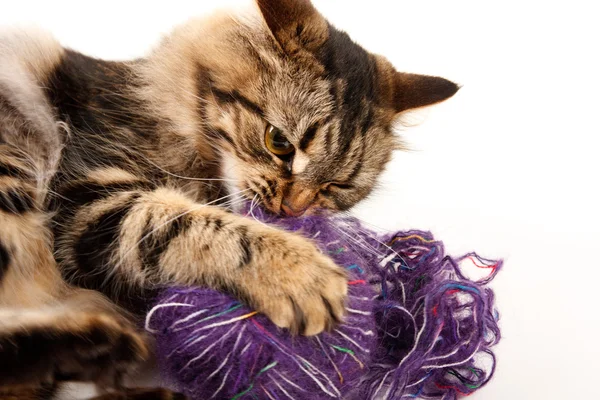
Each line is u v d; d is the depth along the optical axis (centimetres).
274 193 60
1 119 61
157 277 54
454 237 71
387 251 60
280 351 51
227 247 53
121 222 56
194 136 62
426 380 56
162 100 62
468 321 56
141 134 62
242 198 61
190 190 61
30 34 64
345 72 62
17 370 48
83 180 59
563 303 66
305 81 60
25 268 56
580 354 62
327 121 60
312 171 60
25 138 61
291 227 57
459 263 63
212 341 51
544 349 63
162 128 62
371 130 64
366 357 53
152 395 52
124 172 60
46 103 62
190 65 63
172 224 55
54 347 49
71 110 61
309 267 52
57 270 57
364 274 55
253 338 51
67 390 52
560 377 61
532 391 60
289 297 51
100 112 62
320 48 61
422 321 56
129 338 51
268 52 60
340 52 63
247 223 55
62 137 61
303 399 52
